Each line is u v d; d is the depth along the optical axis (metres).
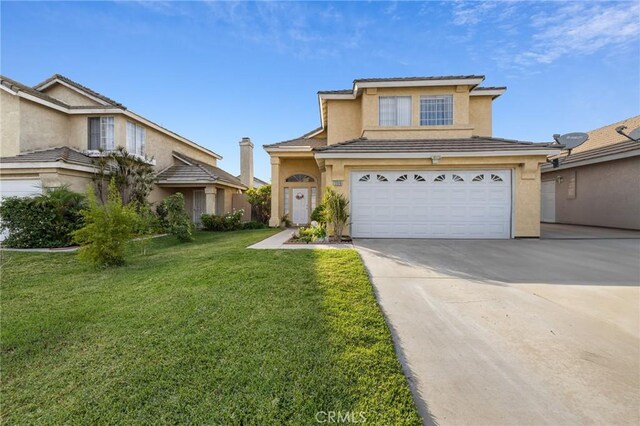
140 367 3.43
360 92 15.38
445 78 14.27
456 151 11.95
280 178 20.28
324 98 16.62
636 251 9.55
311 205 20.19
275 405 2.79
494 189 12.37
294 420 2.62
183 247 11.56
